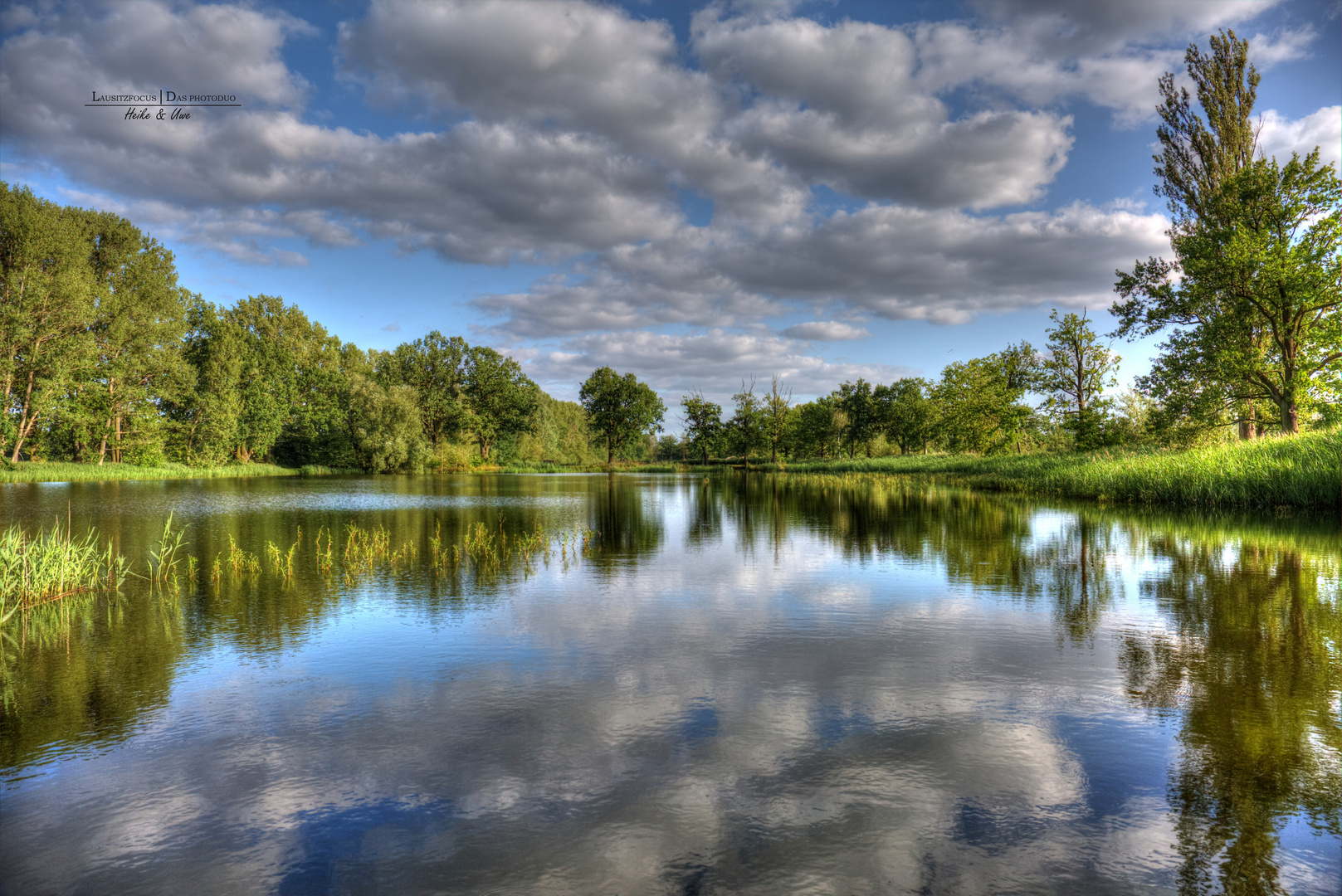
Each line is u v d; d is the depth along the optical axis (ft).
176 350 219.41
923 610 34.14
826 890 12.39
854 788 16.21
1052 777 16.70
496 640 29.27
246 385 266.77
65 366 175.11
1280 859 13.30
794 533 65.87
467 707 21.65
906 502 101.40
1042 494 110.22
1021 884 12.55
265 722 20.63
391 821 15.12
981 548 53.57
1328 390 97.40
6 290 169.48
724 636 29.58
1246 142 123.95
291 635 30.30
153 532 67.41
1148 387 114.73
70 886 13.00
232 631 31.07
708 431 333.83
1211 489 80.94
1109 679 23.65
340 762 17.95
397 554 53.42
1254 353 101.24
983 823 14.65
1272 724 19.62
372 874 13.16
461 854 13.79
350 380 294.66
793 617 32.89
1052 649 27.20
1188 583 38.63
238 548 56.44
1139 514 74.90
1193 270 103.04
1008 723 19.99
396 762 17.84
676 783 16.55
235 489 148.56
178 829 14.98
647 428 347.15
